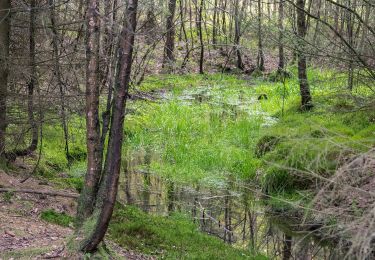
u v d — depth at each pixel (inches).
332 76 387.2
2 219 242.1
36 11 313.7
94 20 201.2
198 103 742.5
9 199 274.2
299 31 408.8
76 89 330.3
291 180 370.3
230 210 370.3
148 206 370.6
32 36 324.2
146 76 906.7
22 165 367.6
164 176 451.8
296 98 619.8
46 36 305.0
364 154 177.9
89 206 207.6
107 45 250.5
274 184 381.1
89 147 207.2
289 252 291.7
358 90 430.0
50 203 287.0
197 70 1064.2
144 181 438.3
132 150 538.6
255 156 471.2
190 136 564.7
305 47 339.3
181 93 828.0
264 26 348.8
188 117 625.3
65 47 318.7
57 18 337.4
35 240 219.8
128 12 195.3
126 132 582.9
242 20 500.7
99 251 205.2
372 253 190.5
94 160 207.6
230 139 541.0
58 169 408.5
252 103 740.0
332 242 278.1
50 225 249.9
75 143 468.4
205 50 1185.4
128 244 259.9
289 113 552.4
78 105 351.9
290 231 323.6
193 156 492.7
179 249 267.9
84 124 442.6
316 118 440.5
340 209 239.8
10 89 338.0
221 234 323.0
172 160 500.4
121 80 194.5
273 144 431.2
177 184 433.4
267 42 367.2
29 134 405.4
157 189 417.7
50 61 340.2
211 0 1229.7
